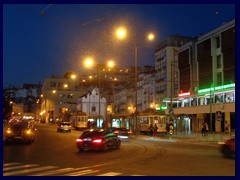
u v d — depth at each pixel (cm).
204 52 6359
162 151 2511
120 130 3981
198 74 6575
